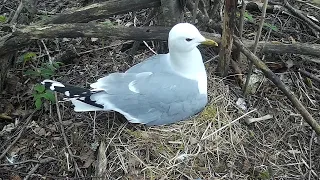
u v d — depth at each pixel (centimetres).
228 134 73
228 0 71
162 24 81
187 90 71
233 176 69
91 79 83
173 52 71
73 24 76
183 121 73
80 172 71
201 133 72
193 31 69
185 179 68
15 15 89
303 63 86
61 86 72
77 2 102
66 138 75
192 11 85
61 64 87
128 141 71
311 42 90
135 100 70
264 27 91
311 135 75
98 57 88
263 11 74
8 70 84
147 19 91
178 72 73
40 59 89
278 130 75
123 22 95
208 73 80
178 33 69
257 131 75
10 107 81
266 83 81
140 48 88
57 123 77
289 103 79
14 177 72
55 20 80
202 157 70
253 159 71
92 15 80
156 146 71
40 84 80
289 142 74
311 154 73
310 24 90
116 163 69
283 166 71
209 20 83
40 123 78
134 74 72
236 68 81
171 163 69
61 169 72
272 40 90
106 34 76
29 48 91
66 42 92
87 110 71
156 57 75
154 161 70
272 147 73
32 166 73
